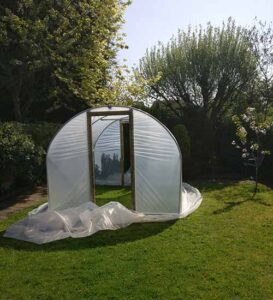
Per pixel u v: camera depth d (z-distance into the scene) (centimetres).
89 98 1633
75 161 918
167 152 878
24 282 546
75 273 571
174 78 1705
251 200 1052
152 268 583
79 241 715
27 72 1567
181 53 1711
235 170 1588
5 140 1025
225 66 1639
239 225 804
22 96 1777
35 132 1297
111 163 1341
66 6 1541
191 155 1608
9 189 1126
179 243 695
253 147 1172
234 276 549
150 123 885
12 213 942
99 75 1634
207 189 1246
